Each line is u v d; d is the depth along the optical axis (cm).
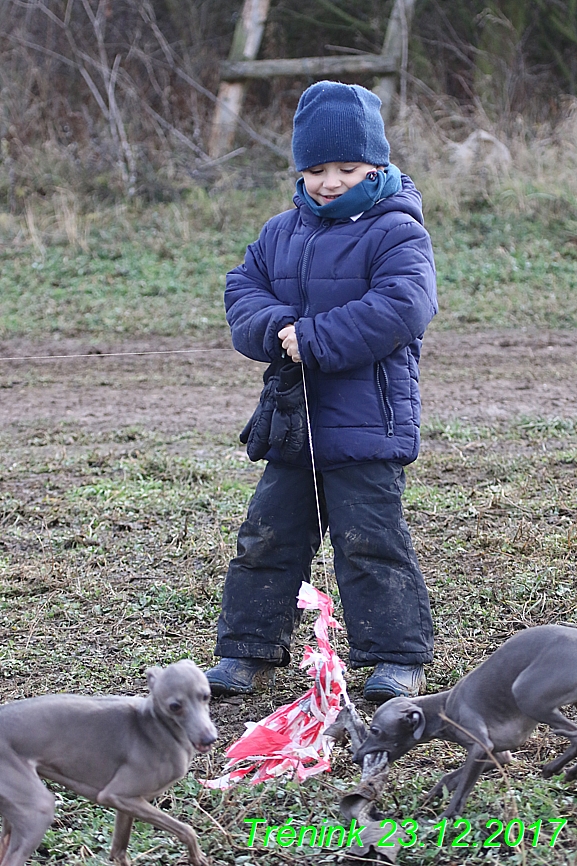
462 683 488
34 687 665
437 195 2156
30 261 2058
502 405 1323
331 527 632
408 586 625
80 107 2612
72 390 1473
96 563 877
